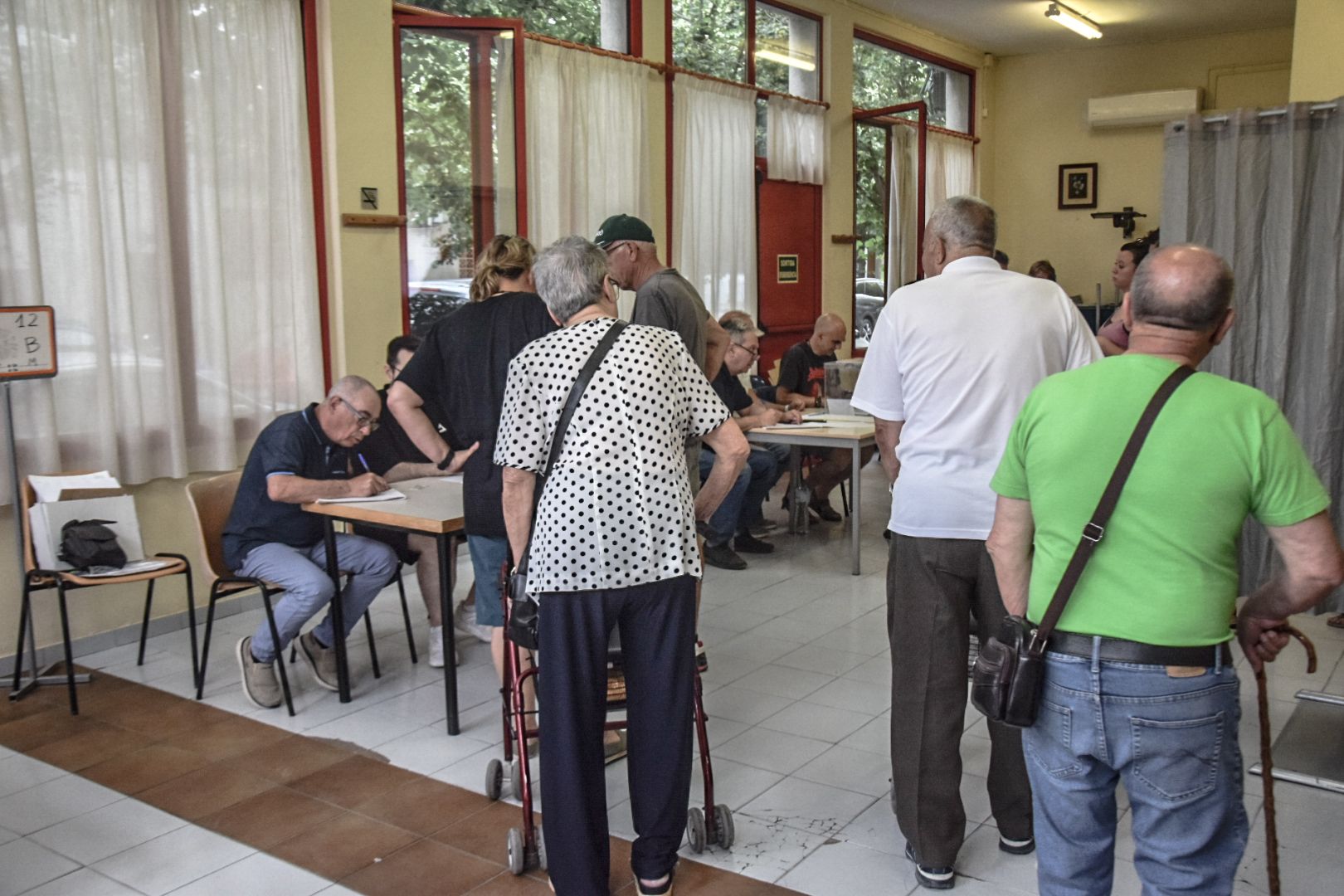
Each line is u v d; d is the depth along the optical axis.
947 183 10.33
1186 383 1.67
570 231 6.50
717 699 3.79
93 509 3.90
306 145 5.03
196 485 3.88
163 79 4.47
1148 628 1.65
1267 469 1.61
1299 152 3.43
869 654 4.27
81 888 2.62
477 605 3.29
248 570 3.76
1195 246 1.74
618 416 2.29
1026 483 1.81
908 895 2.54
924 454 2.43
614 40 7.02
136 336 4.39
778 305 8.58
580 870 2.35
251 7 4.74
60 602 3.75
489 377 3.11
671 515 2.33
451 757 3.34
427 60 5.42
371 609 4.95
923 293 2.45
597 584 2.28
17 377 3.81
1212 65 10.06
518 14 6.34
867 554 5.91
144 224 4.39
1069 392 1.74
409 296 5.53
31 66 4.02
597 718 2.37
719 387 5.64
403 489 3.93
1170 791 1.67
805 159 8.55
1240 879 2.57
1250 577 3.51
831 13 8.73
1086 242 10.77
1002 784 2.68
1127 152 10.48
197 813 2.99
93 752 3.41
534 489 2.41
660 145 7.27
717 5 7.73
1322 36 4.80
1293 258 3.48
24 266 4.02
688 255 7.49
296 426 3.81
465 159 5.55
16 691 3.86
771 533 6.46
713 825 2.76
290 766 3.29
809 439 5.50
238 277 4.79
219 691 3.94
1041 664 1.74
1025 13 9.27
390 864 2.71
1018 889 2.55
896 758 2.56
